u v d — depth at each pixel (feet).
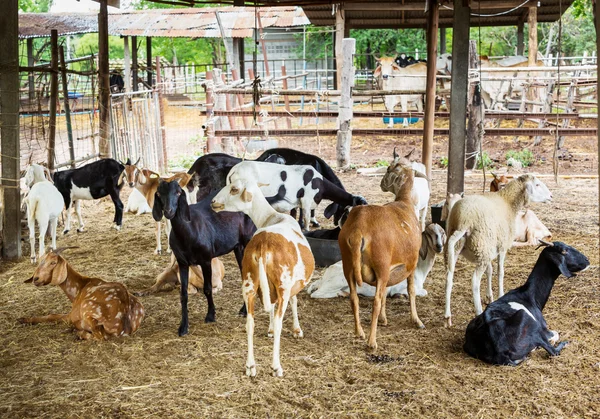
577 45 108.68
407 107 72.64
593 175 47.42
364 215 18.74
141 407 15.94
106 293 20.26
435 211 31.30
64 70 37.76
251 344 17.40
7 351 19.49
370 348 19.06
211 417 15.49
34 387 17.06
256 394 16.55
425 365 18.16
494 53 116.06
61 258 20.70
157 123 51.75
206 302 23.80
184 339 20.21
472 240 20.52
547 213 36.37
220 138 55.11
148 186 31.63
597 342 19.47
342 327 21.03
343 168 51.83
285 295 17.37
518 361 18.10
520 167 50.39
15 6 29.25
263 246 17.08
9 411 15.78
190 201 31.55
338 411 15.72
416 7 53.98
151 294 24.79
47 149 37.76
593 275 25.48
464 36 33.17
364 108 82.02
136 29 80.28
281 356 18.79
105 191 34.24
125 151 51.34
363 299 23.70
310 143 63.62
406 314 22.16
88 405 16.06
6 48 29.25
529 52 61.98
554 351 18.51
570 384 16.94
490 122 63.77
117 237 33.58
